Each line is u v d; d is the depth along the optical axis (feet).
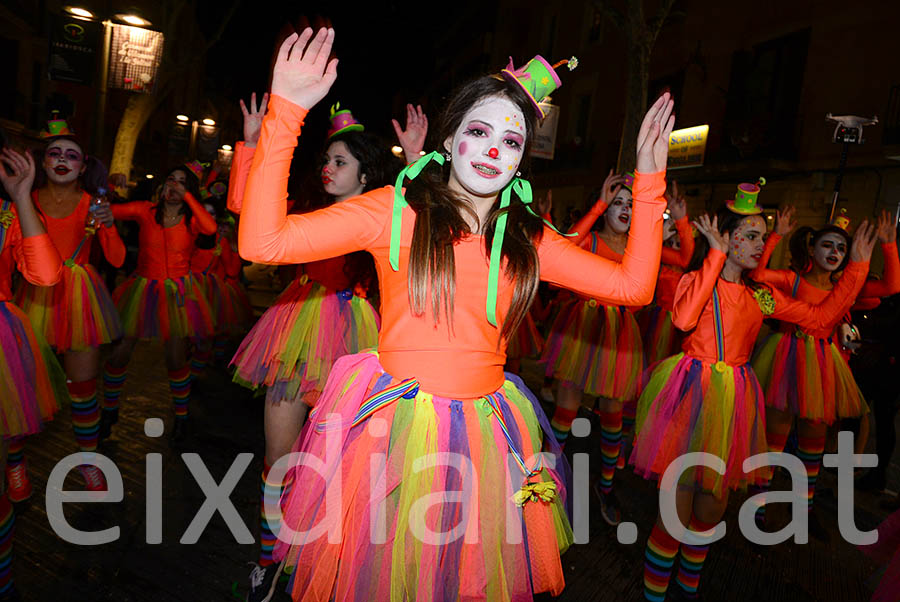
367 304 11.43
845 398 15.01
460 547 6.12
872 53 40.63
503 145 6.36
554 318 17.95
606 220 16.38
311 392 10.59
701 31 54.80
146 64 37.96
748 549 13.79
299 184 12.01
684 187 57.11
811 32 44.91
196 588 10.19
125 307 15.66
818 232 15.94
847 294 12.07
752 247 11.25
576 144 70.44
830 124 43.04
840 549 14.19
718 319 11.14
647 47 30.66
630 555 12.87
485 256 6.46
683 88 56.49
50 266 9.18
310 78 5.50
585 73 70.28
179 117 74.38
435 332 6.36
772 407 14.93
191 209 16.63
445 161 6.95
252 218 5.51
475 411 6.42
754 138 47.19
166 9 49.93
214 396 19.86
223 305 20.47
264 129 5.54
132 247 32.68
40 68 68.95
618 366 14.46
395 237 6.26
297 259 5.87
